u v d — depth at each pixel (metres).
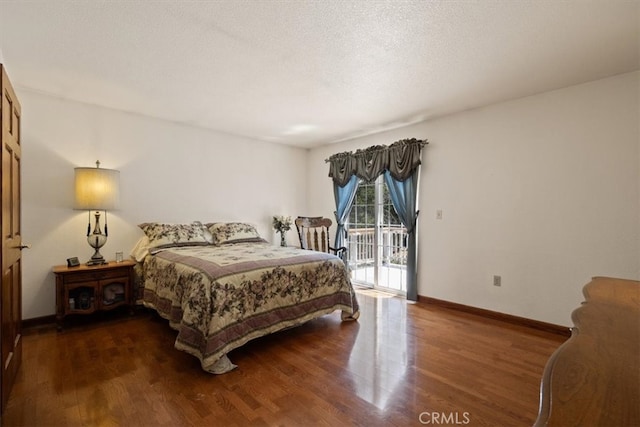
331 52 2.33
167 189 4.02
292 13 1.88
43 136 3.17
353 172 4.71
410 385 2.05
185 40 2.18
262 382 2.08
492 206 3.39
